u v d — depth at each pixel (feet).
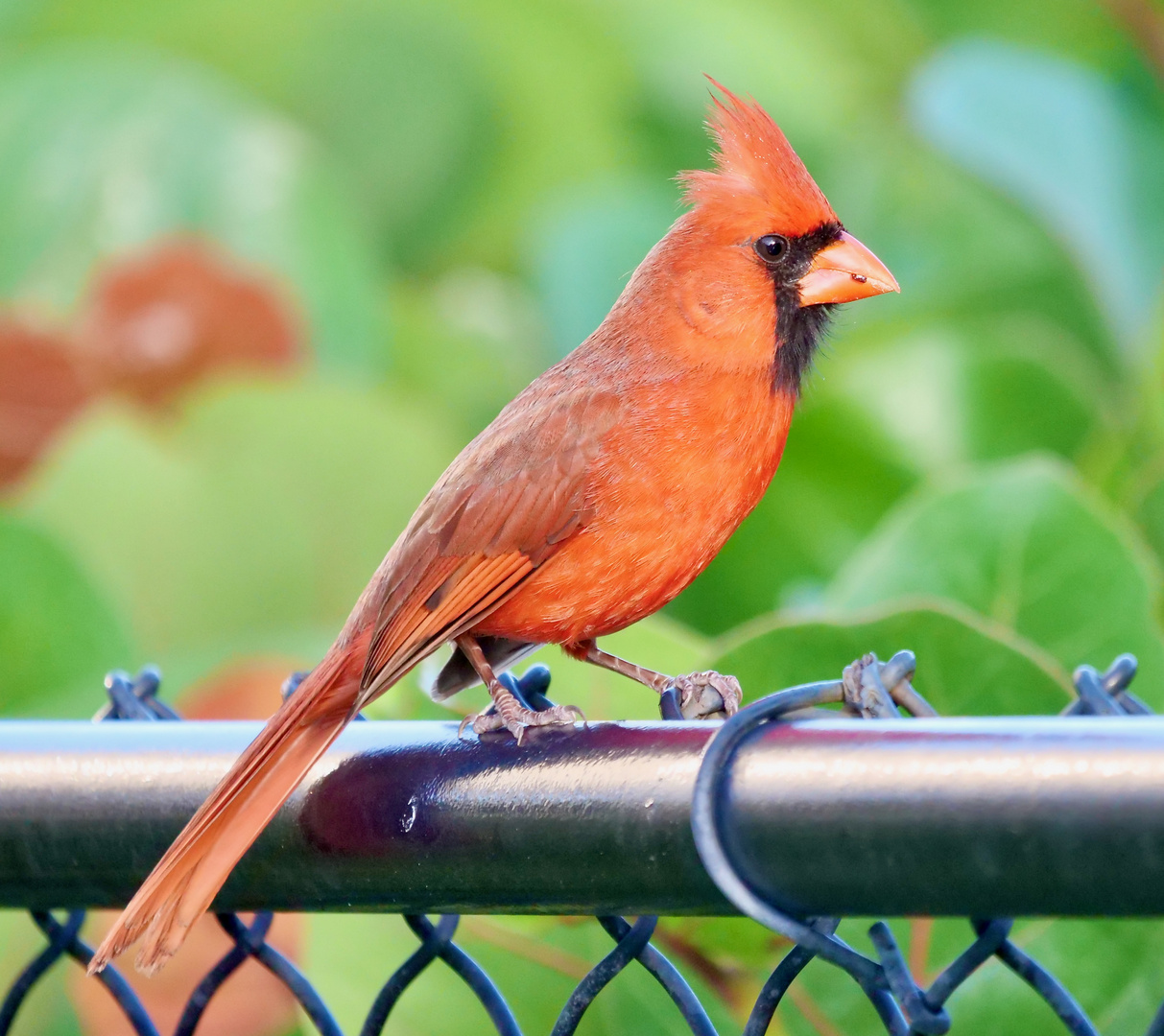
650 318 19.12
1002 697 16.08
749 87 38.73
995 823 10.32
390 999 14.43
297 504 29.30
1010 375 25.40
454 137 42.27
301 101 42.39
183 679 27.48
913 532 19.24
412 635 17.16
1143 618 18.69
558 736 12.17
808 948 10.99
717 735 11.21
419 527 17.66
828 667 16.38
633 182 38.22
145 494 28.89
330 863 12.96
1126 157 28.12
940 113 28.53
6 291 35.78
